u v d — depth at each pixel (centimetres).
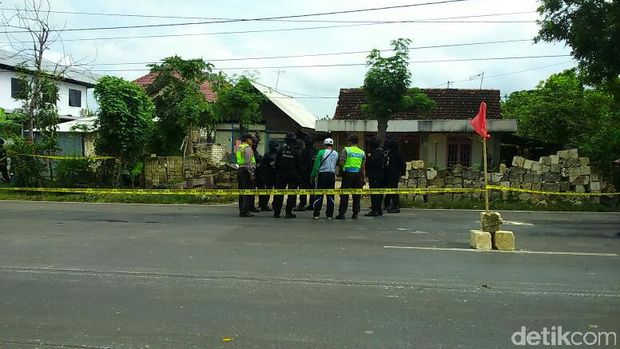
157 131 1819
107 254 766
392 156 1252
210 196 1563
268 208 1316
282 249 809
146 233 955
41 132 1848
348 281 619
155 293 570
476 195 1524
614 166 1448
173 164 1738
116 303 536
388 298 554
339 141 2456
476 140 2323
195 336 447
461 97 2502
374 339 440
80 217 1180
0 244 841
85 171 1700
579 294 573
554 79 2347
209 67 1959
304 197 1334
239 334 451
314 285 602
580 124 2022
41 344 430
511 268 694
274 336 446
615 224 1138
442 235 962
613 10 1248
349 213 1291
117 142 1645
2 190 1675
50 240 879
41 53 1841
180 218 1169
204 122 1964
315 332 456
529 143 2441
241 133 2470
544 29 1388
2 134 1759
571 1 1334
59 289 586
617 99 1498
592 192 1482
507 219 1214
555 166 1497
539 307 527
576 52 1348
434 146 2378
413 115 2433
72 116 3316
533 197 1495
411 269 682
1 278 631
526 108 2330
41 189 1570
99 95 1636
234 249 807
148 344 430
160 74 1898
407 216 1241
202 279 626
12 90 2981
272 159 1250
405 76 1819
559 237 957
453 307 525
